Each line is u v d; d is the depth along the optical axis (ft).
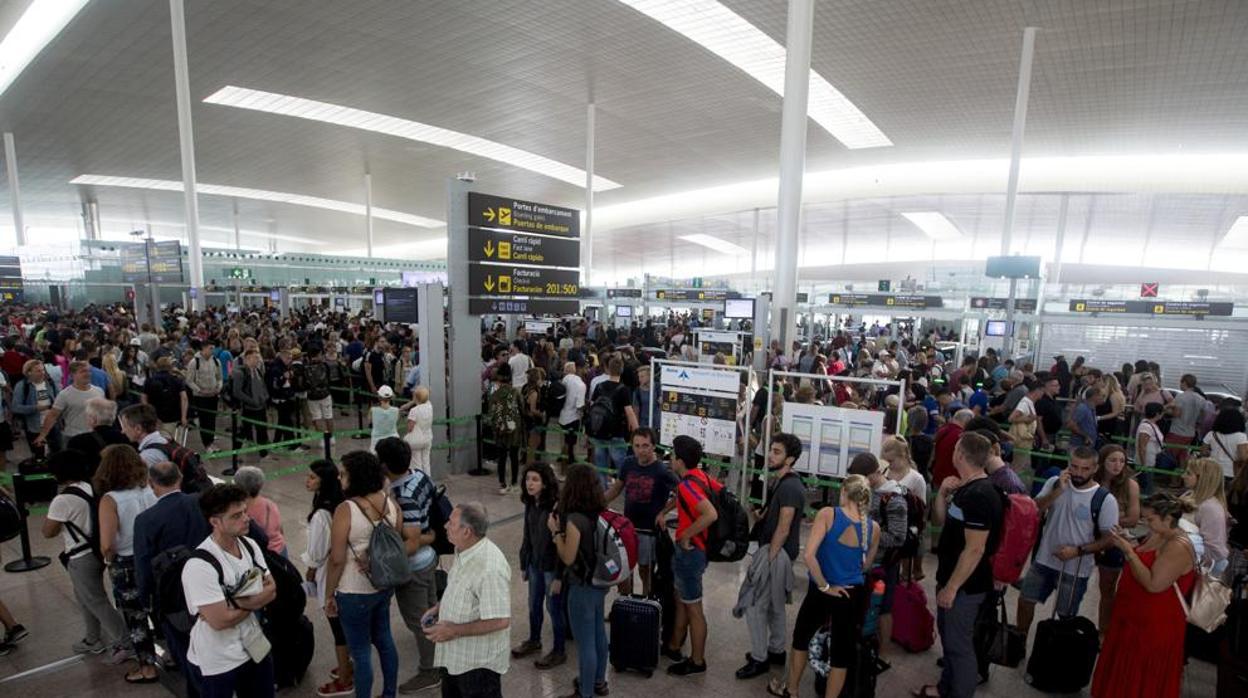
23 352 32.71
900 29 47.09
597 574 11.64
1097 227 111.65
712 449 20.33
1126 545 11.54
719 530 12.93
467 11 49.26
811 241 143.54
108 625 13.05
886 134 75.87
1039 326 46.68
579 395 27.99
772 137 80.18
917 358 43.24
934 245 136.87
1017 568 12.13
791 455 13.39
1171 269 115.44
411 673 13.17
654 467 14.71
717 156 90.58
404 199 132.77
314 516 11.60
